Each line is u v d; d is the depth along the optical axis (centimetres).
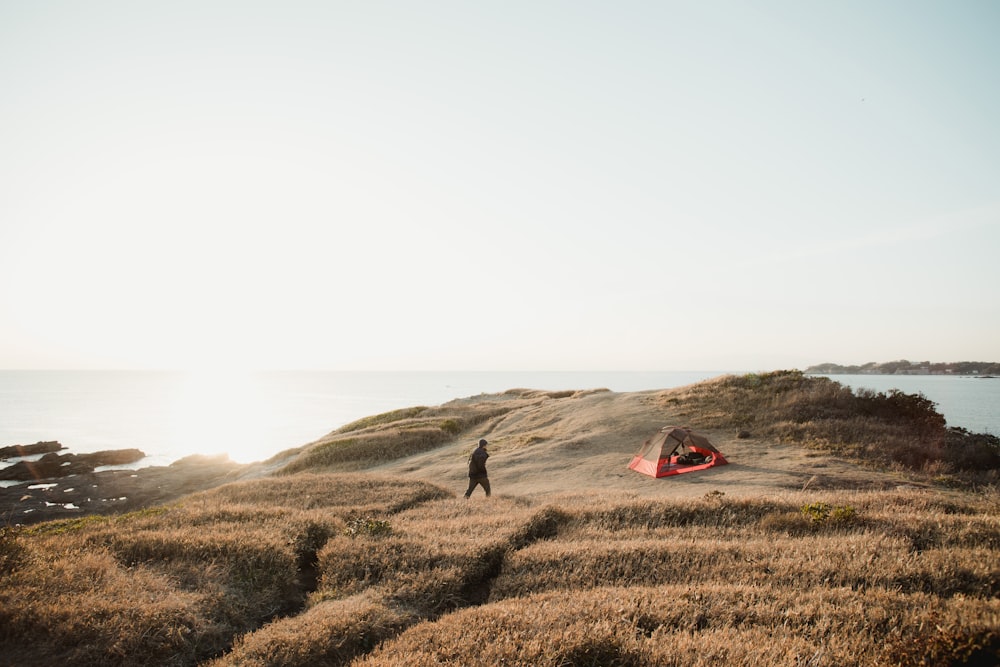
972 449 2259
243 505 1677
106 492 4009
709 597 825
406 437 3809
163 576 1005
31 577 923
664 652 654
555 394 5425
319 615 859
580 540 1252
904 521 1182
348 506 1730
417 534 1295
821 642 642
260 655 744
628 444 2864
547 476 2441
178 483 4250
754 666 602
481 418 4581
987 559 905
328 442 3878
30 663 725
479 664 653
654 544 1112
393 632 822
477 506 1722
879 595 786
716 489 1852
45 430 8250
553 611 796
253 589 1022
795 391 3188
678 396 3672
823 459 2181
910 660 596
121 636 778
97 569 992
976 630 615
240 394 19138
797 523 1260
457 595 983
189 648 809
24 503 3716
